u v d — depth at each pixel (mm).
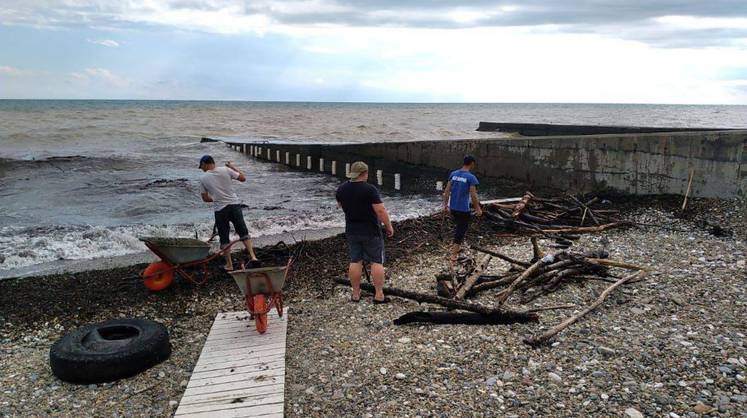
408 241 11180
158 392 5227
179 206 17188
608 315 6473
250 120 71125
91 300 8039
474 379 5074
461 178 9180
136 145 39094
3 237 12328
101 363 5398
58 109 97562
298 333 6410
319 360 5648
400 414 4547
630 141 13750
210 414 4500
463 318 6438
